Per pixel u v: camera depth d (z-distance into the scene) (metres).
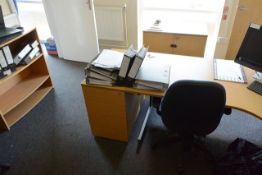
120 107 1.86
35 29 2.51
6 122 2.29
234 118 2.36
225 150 2.01
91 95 1.88
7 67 2.20
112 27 3.45
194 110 1.50
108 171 1.87
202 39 2.77
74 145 2.12
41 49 2.68
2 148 2.12
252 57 1.68
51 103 2.70
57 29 3.50
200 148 1.91
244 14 2.78
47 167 1.92
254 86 1.66
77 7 3.14
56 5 3.25
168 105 1.52
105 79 1.75
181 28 2.94
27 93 2.55
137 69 1.63
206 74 1.84
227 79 1.75
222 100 1.41
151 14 3.52
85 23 3.24
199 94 1.39
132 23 3.36
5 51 2.14
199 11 3.29
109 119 2.00
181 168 1.82
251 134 2.17
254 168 1.61
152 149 2.05
